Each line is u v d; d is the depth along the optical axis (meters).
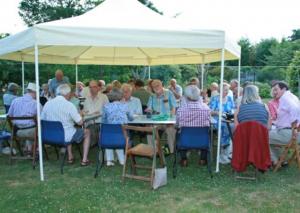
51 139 5.05
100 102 6.54
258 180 4.75
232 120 5.50
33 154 5.32
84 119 5.66
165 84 19.27
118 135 4.80
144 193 4.24
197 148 4.82
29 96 5.78
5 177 4.88
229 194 4.23
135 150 4.62
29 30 4.56
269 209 3.76
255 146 4.50
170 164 5.57
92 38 4.63
